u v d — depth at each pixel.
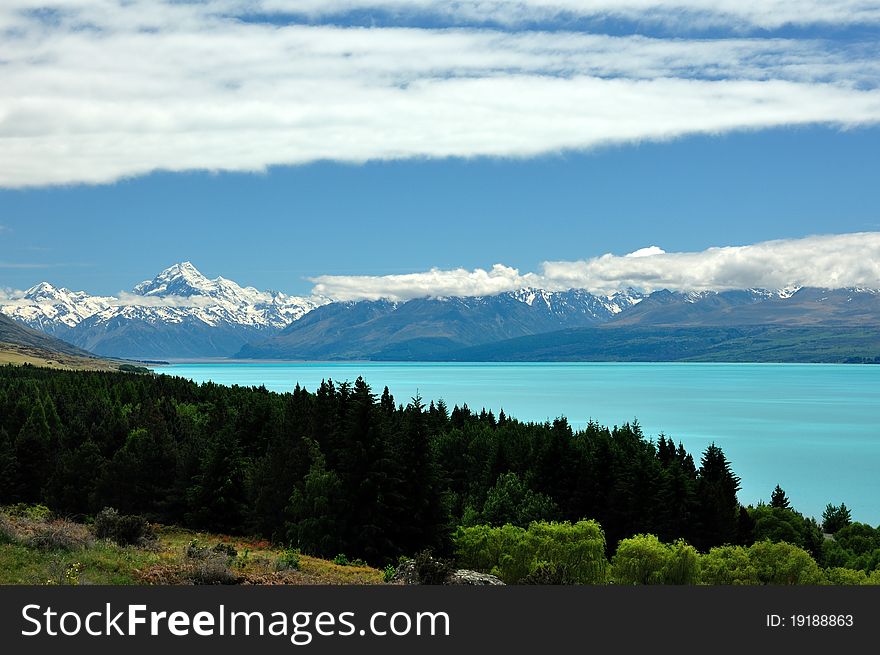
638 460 108.62
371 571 63.50
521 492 105.12
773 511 117.25
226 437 100.31
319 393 123.94
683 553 63.81
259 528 94.88
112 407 153.38
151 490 104.38
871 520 160.00
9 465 109.88
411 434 93.00
